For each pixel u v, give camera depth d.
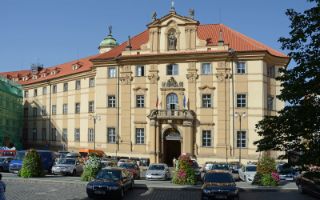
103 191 28.22
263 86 65.00
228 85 66.12
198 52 66.88
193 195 31.94
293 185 39.78
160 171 44.47
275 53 69.38
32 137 94.81
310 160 15.75
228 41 68.75
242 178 44.88
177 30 68.88
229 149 64.94
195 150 66.31
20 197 28.50
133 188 35.19
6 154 61.06
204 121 66.50
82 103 80.69
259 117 64.44
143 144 69.25
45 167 47.62
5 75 108.69
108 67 72.88
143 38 75.56
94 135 74.38
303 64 16.09
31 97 96.62
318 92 15.88
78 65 85.06
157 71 69.44
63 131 85.25
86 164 39.22
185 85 67.94
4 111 86.50
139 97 70.38
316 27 15.99
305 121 15.91
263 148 17.31
